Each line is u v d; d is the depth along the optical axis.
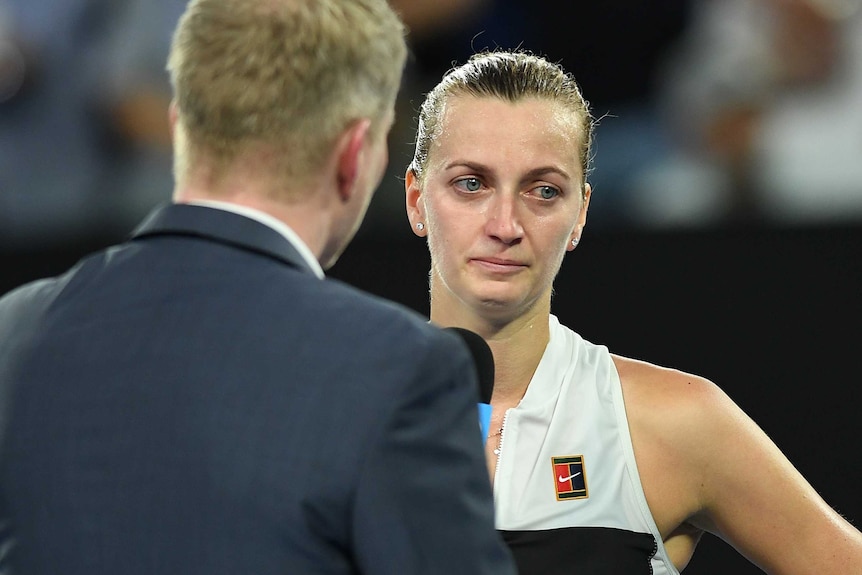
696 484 7.57
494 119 7.15
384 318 5.10
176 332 5.05
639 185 16.11
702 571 12.76
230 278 5.16
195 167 5.35
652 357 13.58
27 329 5.34
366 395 4.84
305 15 5.23
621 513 7.35
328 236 5.55
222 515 4.75
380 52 5.43
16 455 5.06
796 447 13.27
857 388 13.25
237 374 4.92
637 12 16.44
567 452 7.40
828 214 14.52
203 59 5.22
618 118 16.52
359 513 4.72
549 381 7.59
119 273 5.33
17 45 17.02
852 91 16.12
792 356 13.41
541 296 7.44
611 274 13.69
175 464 4.82
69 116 17.08
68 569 4.87
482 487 5.09
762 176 16.02
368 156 5.50
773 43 16.19
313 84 5.19
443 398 5.01
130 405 4.95
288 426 4.81
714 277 13.56
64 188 16.92
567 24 16.56
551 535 7.19
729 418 7.61
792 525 7.55
